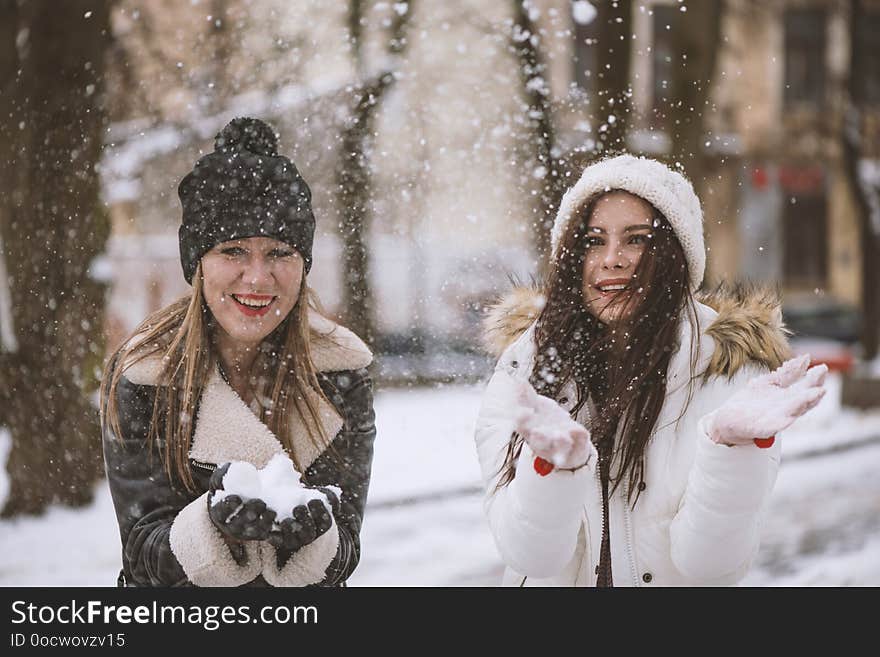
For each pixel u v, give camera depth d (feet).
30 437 39.86
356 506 13.19
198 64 41.91
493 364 14.57
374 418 13.56
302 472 13.03
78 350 40.83
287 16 41.88
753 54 131.64
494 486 13.25
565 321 13.50
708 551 12.31
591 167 13.57
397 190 32.71
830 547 40.01
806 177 135.33
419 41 46.16
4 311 40.93
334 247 29.43
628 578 13.05
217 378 12.74
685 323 13.20
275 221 12.58
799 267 139.13
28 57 41.24
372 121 32.96
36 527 38.04
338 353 13.25
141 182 45.09
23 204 40.75
